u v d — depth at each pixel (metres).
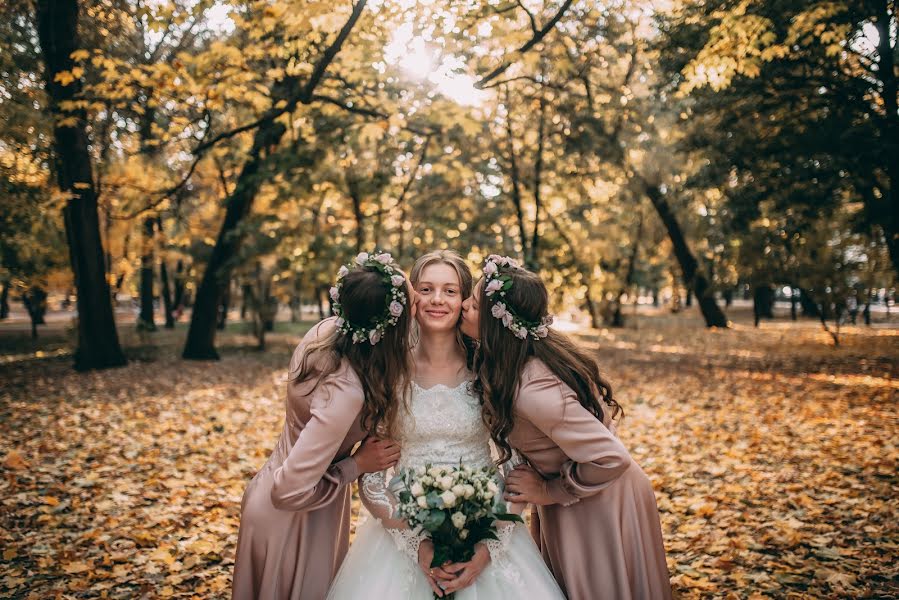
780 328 28.06
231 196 16.31
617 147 15.71
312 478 2.55
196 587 4.18
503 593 2.72
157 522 5.29
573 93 14.55
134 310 49.44
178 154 18.69
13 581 4.20
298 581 2.79
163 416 9.91
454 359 2.93
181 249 25.20
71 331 20.95
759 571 4.30
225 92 9.40
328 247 16.72
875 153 11.09
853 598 3.84
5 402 11.23
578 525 2.87
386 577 2.78
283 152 13.62
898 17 9.67
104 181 17.27
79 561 4.54
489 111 14.67
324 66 8.64
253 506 2.77
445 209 17.25
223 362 17.73
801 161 12.23
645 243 27.53
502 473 3.06
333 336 2.78
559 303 19.61
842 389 11.43
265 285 21.88
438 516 2.51
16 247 16.47
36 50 15.39
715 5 8.83
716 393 11.53
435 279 2.83
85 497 5.98
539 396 2.66
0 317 41.25
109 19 14.16
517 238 18.84
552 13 11.18
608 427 2.94
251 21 8.12
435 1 7.99
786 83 11.76
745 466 6.74
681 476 6.50
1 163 12.95
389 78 10.45
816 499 5.63
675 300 45.09
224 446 7.98
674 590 4.06
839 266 18.30
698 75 7.82
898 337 21.41
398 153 14.30
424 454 2.84
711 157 13.41
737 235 15.64
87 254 15.58
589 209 20.91
